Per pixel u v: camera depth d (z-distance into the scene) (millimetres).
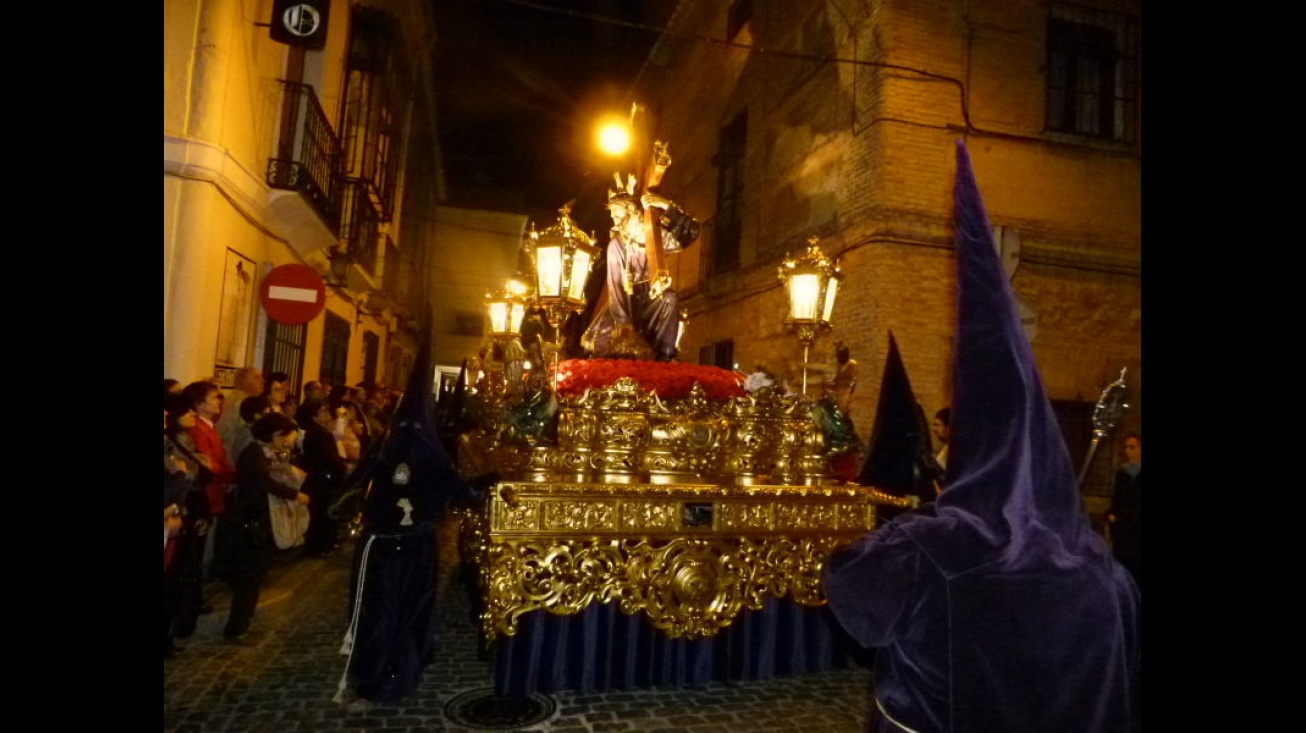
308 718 3893
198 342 6703
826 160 10914
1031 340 9602
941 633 1933
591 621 4332
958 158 2213
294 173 8445
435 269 28812
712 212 15891
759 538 4445
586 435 4461
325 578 7145
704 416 4742
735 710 4148
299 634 5363
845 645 4875
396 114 16766
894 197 9336
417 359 4410
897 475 5133
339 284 11875
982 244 2117
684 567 4250
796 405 5012
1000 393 1999
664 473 4586
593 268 5926
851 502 4656
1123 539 5871
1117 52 10297
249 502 5180
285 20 7633
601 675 4355
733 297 14273
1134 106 10258
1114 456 9766
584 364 4988
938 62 9609
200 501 4973
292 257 9945
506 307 7207
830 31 11055
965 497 1977
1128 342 9969
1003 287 2086
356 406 9367
